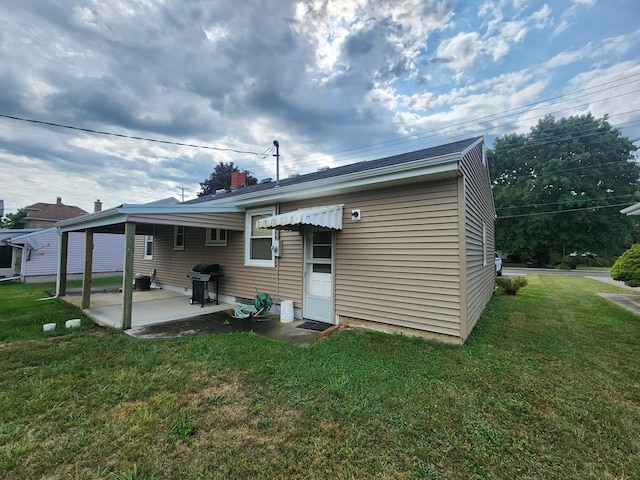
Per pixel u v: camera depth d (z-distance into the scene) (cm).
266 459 212
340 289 591
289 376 343
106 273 1672
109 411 271
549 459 214
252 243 775
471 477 197
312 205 645
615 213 2684
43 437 235
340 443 229
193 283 820
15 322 607
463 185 449
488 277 909
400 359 395
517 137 3148
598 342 481
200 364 379
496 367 372
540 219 2766
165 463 208
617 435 241
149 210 595
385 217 531
